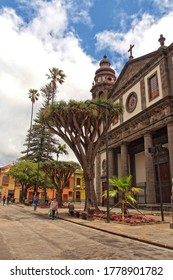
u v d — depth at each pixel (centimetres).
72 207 1933
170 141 2200
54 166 3228
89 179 1906
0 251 674
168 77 2459
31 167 4209
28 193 5878
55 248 725
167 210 2191
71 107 1825
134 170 3253
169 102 2280
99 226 1258
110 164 3331
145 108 2730
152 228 1187
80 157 1950
